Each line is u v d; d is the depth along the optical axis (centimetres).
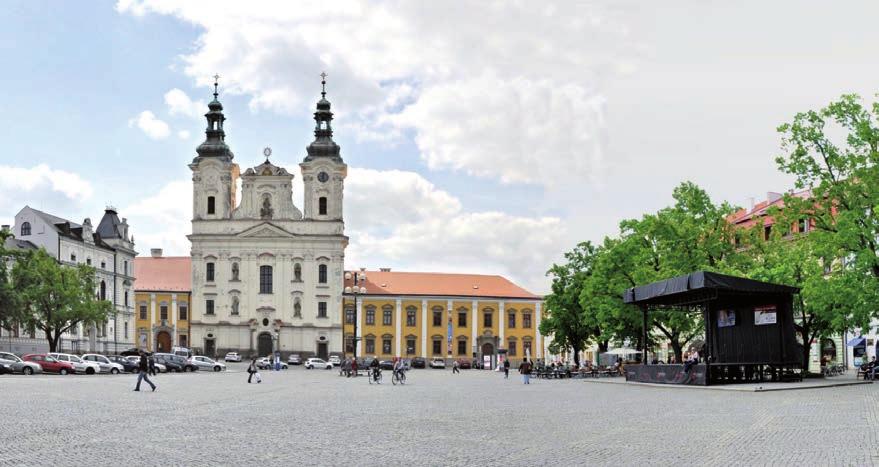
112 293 12438
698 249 6319
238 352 14300
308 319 14388
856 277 4844
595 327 8669
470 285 15275
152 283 14925
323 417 3039
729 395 4144
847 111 5044
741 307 5522
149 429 2538
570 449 2094
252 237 14450
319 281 14462
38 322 8825
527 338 15038
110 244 12638
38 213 11044
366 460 1911
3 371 7044
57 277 8875
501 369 11775
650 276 6488
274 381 6962
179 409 3378
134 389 4850
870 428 2428
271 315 14375
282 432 2488
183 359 9838
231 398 4216
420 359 14062
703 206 6450
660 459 1916
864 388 4369
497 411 3341
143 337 14725
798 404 3369
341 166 14612
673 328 6731
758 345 5366
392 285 14988
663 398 4038
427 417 3042
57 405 3416
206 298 14400
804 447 2061
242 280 14425
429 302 14850
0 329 9594
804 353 5953
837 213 5316
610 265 6956
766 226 8950
